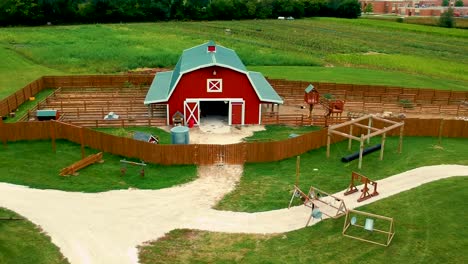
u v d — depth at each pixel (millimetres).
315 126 44938
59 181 30656
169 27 125438
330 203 27469
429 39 124562
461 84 69188
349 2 182375
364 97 55812
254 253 23141
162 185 30719
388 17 191375
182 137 37156
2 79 59812
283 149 35625
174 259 22562
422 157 36312
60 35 99688
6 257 22000
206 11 154250
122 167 33406
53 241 23641
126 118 44938
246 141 39719
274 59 80375
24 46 82750
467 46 113812
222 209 27688
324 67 78625
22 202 27406
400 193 29406
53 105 48188
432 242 23656
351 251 23203
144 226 25484
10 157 34219
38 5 124625
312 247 23656
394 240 23984
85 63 72062
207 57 44594
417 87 64500
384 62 85688
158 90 47000
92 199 28281
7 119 43344
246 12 160625
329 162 35625
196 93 42938
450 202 27797
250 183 31484
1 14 119500
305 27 140375
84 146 37219
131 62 73625
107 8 136375
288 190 30328
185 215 26844
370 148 36125
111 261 22203
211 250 23375
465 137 42625
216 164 34438
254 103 44000
